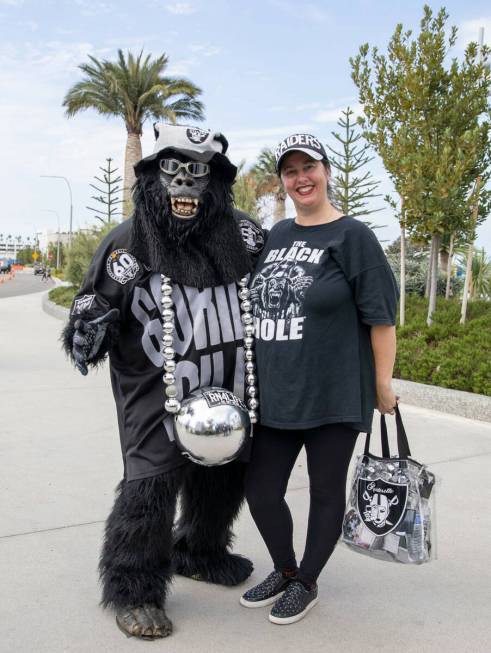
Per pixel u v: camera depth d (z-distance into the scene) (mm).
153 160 2502
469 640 2512
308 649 2432
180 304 2531
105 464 4512
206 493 2855
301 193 2588
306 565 2625
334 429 2557
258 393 2635
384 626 2605
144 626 2461
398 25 8203
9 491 3955
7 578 2914
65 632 2508
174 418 2477
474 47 8016
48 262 89562
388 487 2551
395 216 8586
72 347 2514
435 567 3121
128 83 22875
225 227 2617
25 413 5945
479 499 3959
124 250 2533
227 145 2633
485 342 7016
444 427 5641
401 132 8148
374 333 2576
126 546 2518
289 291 2525
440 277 13109
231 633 2535
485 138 8008
